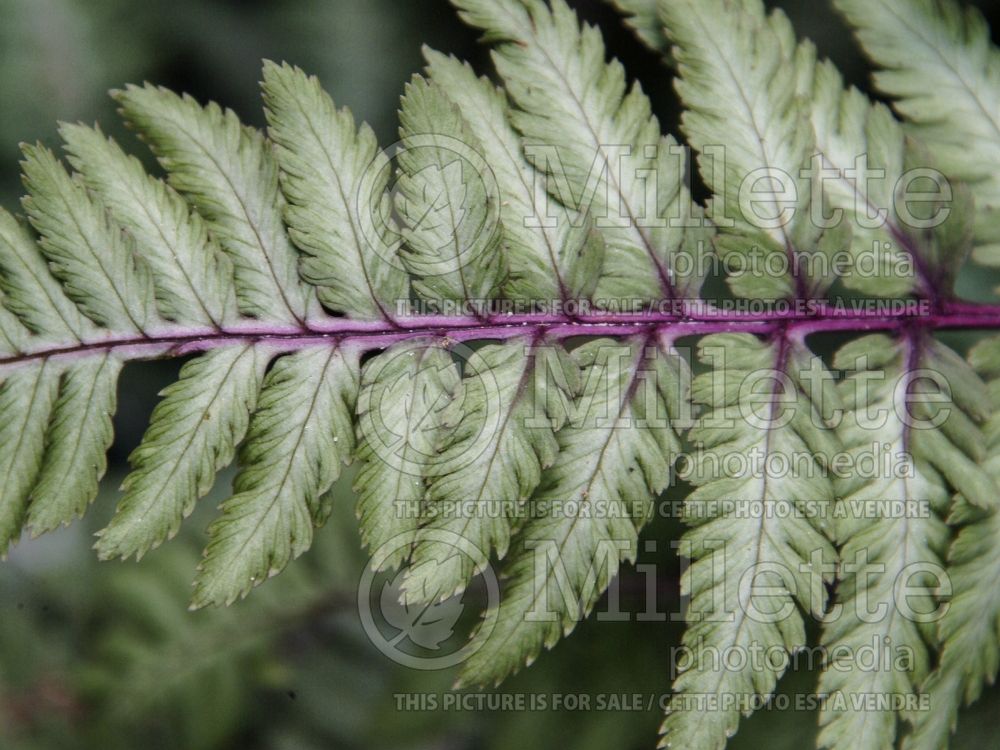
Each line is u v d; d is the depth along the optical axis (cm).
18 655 38
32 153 32
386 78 39
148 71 39
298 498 32
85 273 32
